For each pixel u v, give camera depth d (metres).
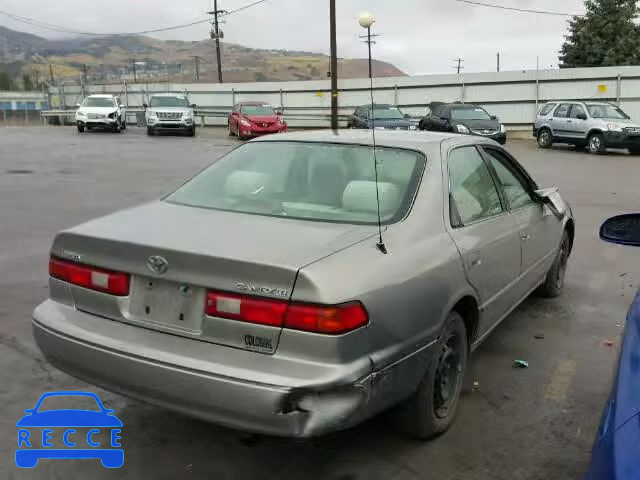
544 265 5.17
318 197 3.48
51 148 21.42
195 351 2.67
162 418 3.54
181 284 2.76
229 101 40.25
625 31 39.53
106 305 2.97
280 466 3.10
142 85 44.00
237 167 3.88
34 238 7.92
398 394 2.84
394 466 3.10
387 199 3.34
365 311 2.60
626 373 1.81
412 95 34.25
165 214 3.35
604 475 1.53
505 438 3.38
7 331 4.76
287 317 2.52
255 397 2.48
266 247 2.76
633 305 2.26
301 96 37.97
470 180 3.93
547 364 4.38
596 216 10.20
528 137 31.66
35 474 2.99
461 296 3.33
